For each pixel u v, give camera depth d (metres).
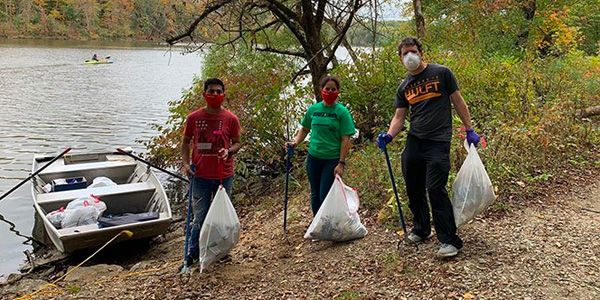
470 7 13.84
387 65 8.57
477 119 7.79
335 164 5.21
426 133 4.27
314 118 5.25
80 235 6.42
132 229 6.68
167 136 10.27
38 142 14.77
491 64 9.12
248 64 10.88
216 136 4.84
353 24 9.34
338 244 5.14
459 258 4.36
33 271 6.68
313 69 9.54
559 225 4.98
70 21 73.56
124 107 21.48
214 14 8.84
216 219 4.73
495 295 3.81
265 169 10.34
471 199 4.37
